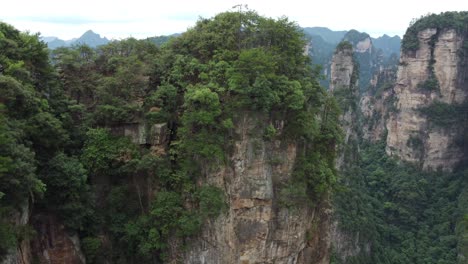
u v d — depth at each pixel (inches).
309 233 1632.6
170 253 1421.0
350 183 3622.0
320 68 1784.0
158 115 1492.4
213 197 1380.4
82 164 1389.0
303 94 1517.0
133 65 1560.0
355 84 4778.5
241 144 1438.2
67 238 1337.4
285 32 1598.2
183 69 1556.3
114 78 1531.7
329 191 1715.1
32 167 1066.7
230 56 1509.6
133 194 1505.9
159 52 1713.8
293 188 1505.9
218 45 1572.3
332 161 1774.1
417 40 4328.3
